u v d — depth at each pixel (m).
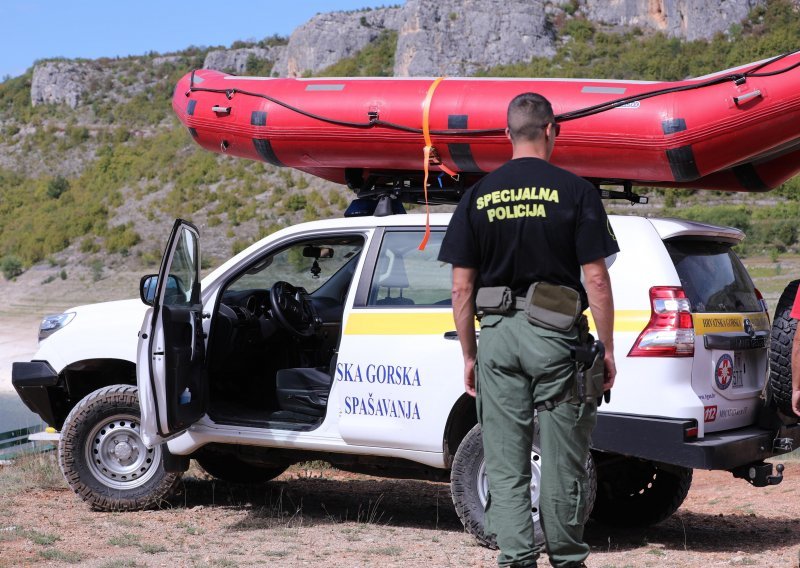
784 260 50.75
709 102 5.56
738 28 129.50
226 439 5.94
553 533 3.48
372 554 5.02
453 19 150.62
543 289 3.42
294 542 5.36
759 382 5.48
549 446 3.46
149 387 5.45
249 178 113.75
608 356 3.46
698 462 4.79
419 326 5.41
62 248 99.38
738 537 5.83
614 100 5.75
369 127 6.21
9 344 43.81
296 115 6.46
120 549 5.17
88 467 6.26
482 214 3.50
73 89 165.75
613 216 5.28
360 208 6.48
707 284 5.30
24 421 18.27
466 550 5.12
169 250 5.50
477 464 5.19
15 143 150.12
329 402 5.63
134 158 131.75
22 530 5.58
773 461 9.32
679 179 5.84
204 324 6.16
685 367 4.93
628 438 4.91
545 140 3.62
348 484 7.80
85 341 6.41
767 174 6.18
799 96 5.37
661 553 5.18
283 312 6.31
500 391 3.49
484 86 6.07
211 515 6.18
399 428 5.39
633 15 147.88
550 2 155.50
